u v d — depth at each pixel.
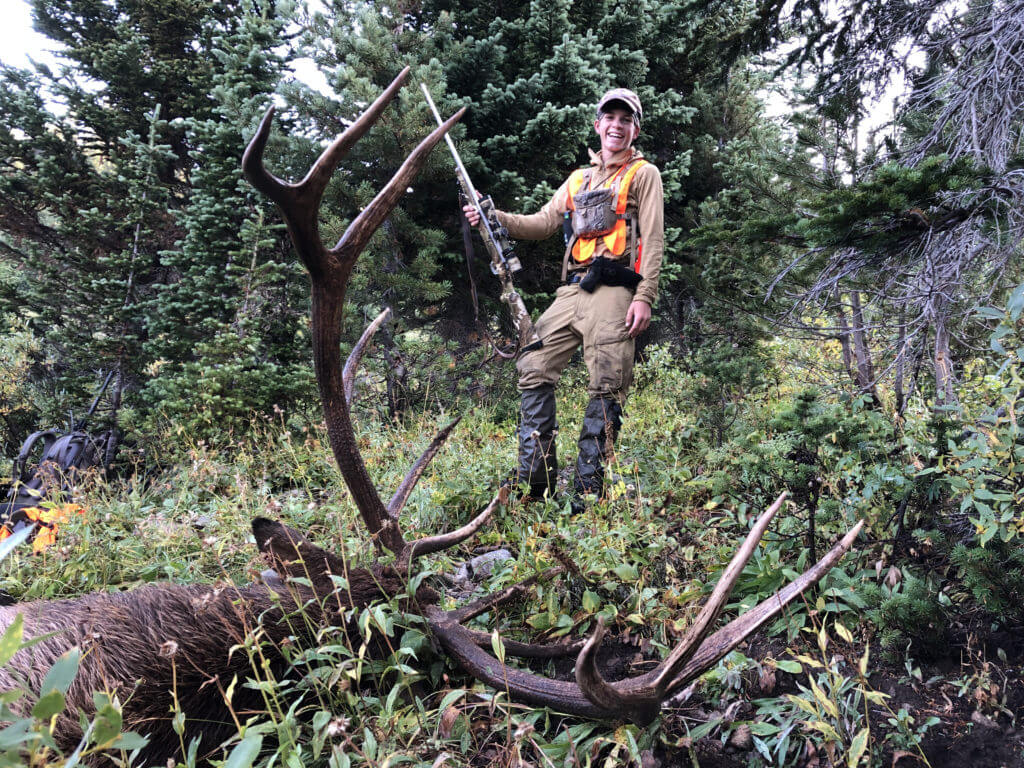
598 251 3.72
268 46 6.81
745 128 8.90
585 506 3.53
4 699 1.05
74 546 3.24
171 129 7.80
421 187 6.65
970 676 2.10
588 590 2.51
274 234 6.54
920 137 4.10
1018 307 2.09
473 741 2.01
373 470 4.23
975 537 2.30
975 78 3.55
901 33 4.21
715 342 6.41
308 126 6.45
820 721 1.82
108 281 6.63
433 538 2.19
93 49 7.64
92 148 7.85
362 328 6.67
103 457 6.06
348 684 1.79
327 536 3.28
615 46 7.34
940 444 2.56
